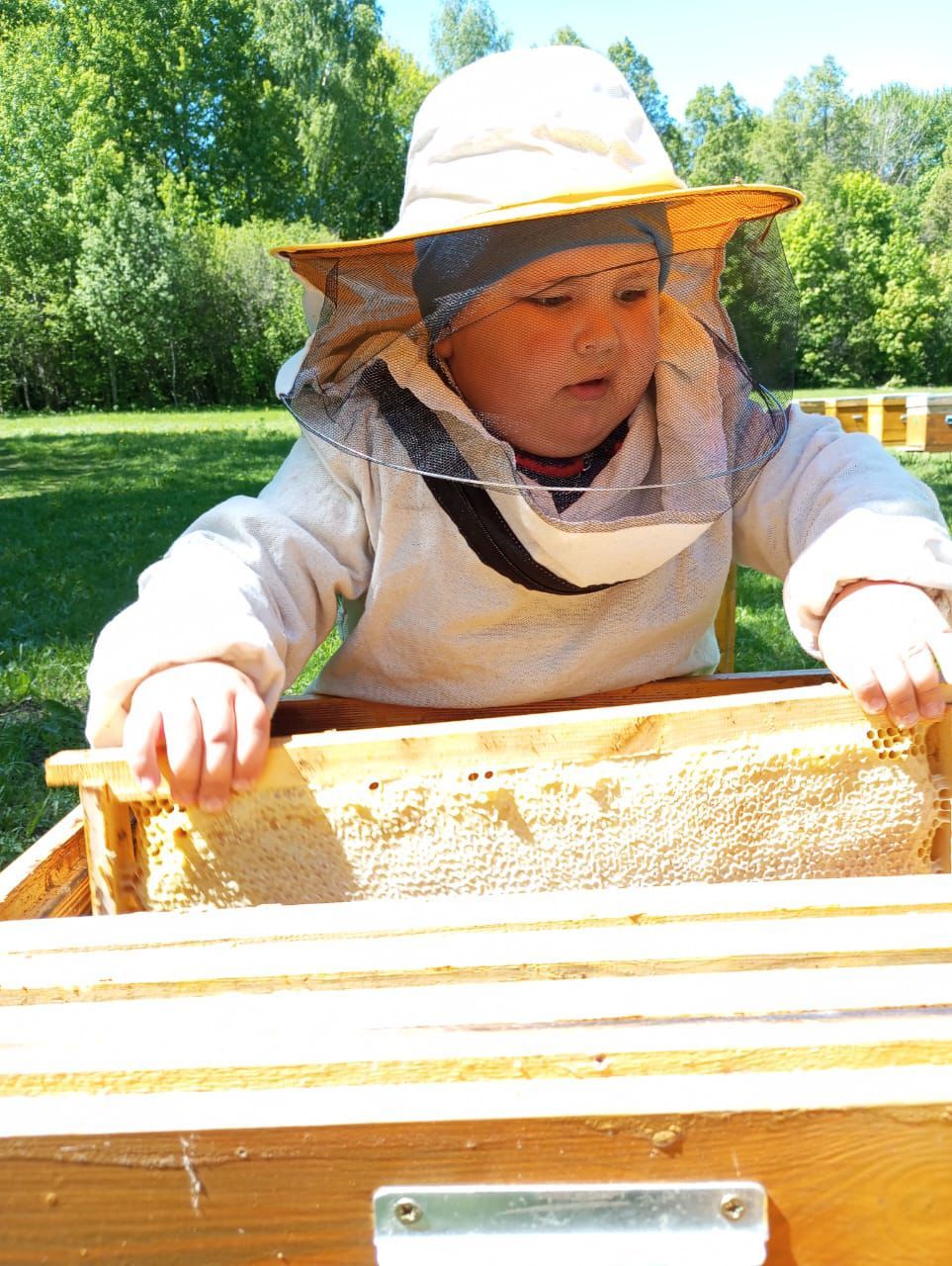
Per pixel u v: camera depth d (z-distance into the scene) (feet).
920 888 2.38
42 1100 1.85
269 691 3.64
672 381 4.57
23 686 11.94
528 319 4.31
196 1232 1.81
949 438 19.47
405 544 4.76
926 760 3.38
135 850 3.31
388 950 2.18
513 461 4.33
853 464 4.69
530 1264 1.79
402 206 4.87
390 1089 1.84
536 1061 1.85
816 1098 1.76
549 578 4.58
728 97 190.60
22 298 91.91
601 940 2.17
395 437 4.54
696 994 1.98
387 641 4.99
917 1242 1.80
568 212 3.99
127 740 3.21
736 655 12.32
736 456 4.50
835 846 3.36
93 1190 1.80
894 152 182.09
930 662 3.31
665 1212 1.79
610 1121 1.77
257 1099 1.82
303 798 3.22
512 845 3.24
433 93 4.76
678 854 3.28
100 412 82.53
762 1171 1.78
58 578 18.85
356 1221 1.81
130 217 90.27
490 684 4.92
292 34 127.24
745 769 3.26
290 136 126.21
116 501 28.53
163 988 2.15
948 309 109.19
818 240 106.83
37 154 96.07
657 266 4.33
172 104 117.80
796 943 2.12
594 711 3.24
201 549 4.25
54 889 3.31
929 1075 1.81
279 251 4.28
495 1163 1.79
